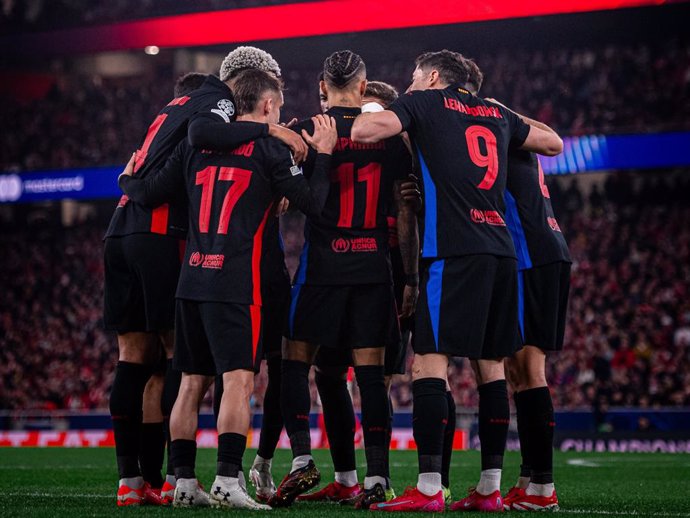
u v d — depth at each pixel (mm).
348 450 17750
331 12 86875
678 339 67062
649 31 91375
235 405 14805
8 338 86750
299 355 16578
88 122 99438
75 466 33062
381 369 16312
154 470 17141
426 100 15492
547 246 16297
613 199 84812
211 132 15305
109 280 16891
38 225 100750
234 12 90688
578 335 68875
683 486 24375
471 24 89438
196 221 15453
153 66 107750
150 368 16906
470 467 33531
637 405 58188
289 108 100062
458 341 14820
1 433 58812
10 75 109062
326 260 16203
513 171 16562
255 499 18547
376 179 16391
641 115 82812
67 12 98750
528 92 91625
